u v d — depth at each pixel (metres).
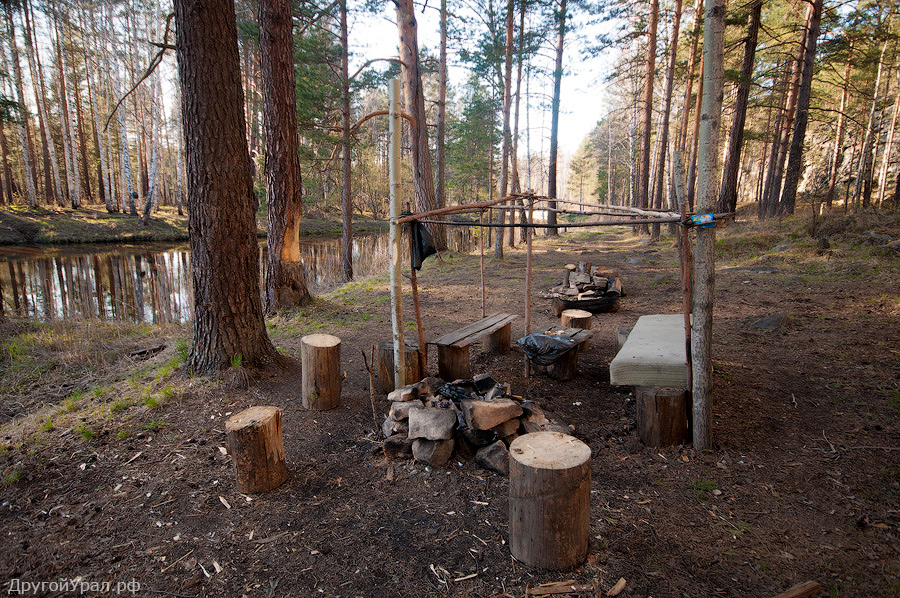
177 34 4.39
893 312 6.14
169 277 14.95
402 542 2.53
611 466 3.23
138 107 28.94
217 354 4.83
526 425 3.45
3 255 18.34
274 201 7.86
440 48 16.83
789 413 3.85
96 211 26.81
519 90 14.93
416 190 15.06
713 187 3.06
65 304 11.02
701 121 3.04
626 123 36.09
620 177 51.03
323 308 8.25
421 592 2.18
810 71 14.03
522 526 2.30
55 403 4.68
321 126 12.41
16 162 31.19
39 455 3.42
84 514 2.76
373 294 9.79
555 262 13.87
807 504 2.73
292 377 5.02
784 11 19.77
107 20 23.38
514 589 2.17
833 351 5.08
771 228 13.59
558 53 19.33
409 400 3.68
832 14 14.19
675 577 2.22
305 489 3.06
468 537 2.56
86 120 31.33
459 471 3.22
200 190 4.60
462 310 8.24
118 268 16.58
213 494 2.99
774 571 2.24
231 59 4.53
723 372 4.76
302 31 11.95
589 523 2.57
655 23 16.38
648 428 3.44
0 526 2.65
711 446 3.34
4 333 7.55
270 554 2.45
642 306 8.12
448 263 14.02
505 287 10.26
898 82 20.20
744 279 9.09
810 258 10.05
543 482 2.19
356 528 2.65
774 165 19.52
